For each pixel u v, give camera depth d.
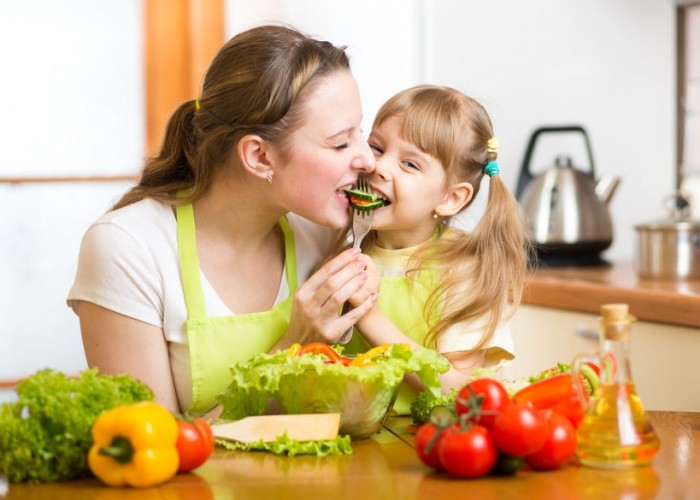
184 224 2.06
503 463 1.53
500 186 2.23
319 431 1.70
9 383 3.88
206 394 2.04
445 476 1.55
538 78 3.95
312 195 1.97
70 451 1.53
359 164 1.99
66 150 3.88
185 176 2.15
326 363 1.76
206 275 2.06
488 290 2.15
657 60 4.02
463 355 2.12
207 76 2.03
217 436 1.73
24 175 3.85
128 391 1.61
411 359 1.79
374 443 1.78
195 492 1.47
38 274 3.89
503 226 2.22
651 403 3.02
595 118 4.01
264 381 1.75
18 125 3.83
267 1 4.00
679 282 3.19
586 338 3.17
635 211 4.03
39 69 3.84
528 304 3.42
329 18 3.97
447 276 2.16
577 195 3.62
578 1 3.99
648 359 3.02
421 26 3.94
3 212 3.84
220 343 2.03
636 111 4.02
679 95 4.02
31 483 1.54
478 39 3.88
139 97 3.95
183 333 2.04
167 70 3.97
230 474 1.57
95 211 3.92
